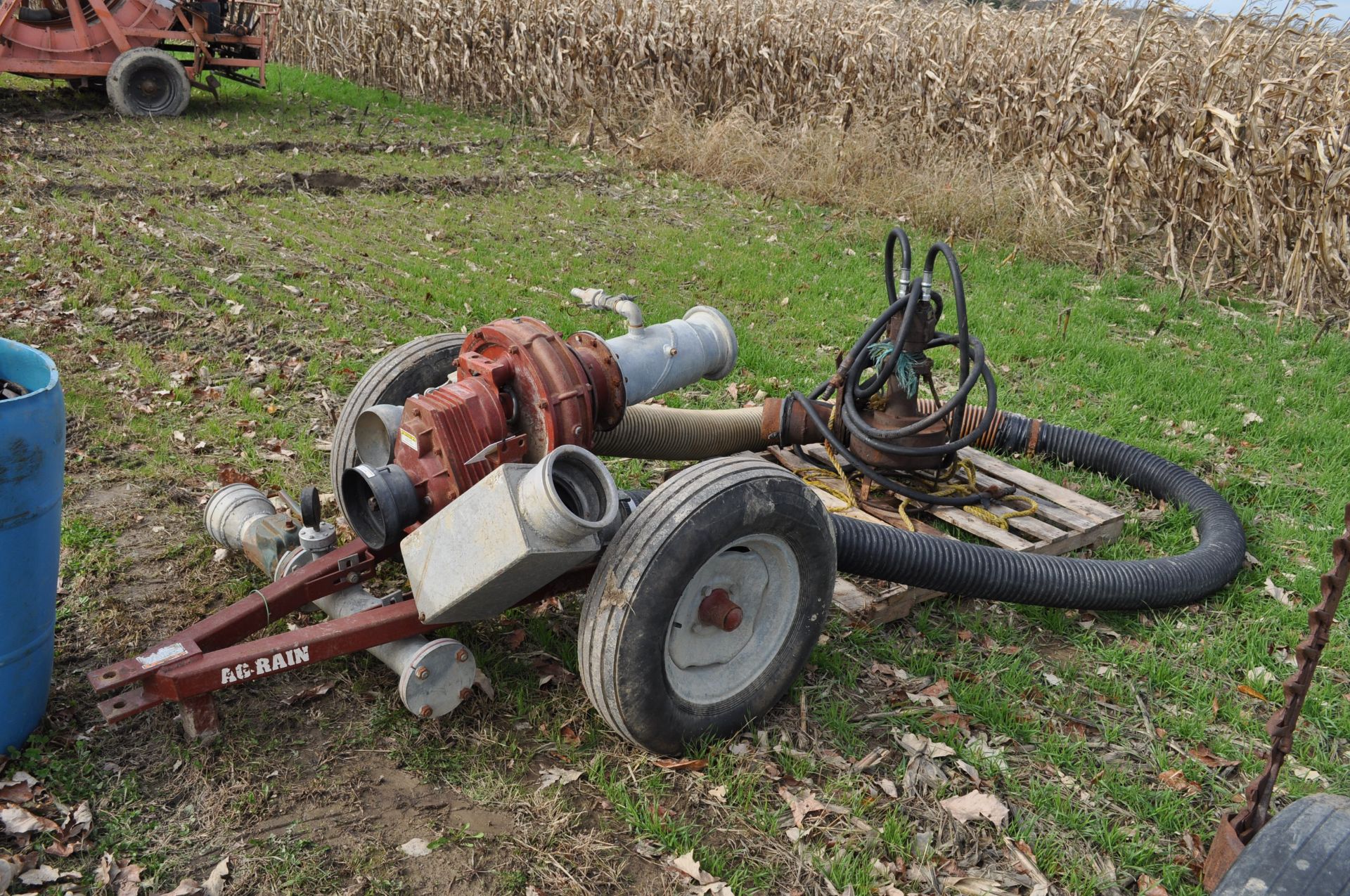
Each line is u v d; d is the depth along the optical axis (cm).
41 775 302
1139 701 386
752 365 691
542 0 1513
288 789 310
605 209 1098
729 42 1402
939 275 951
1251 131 950
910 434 454
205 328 666
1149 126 1000
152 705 299
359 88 1755
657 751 329
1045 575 420
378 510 341
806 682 384
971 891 291
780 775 332
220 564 423
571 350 351
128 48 1284
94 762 312
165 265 770
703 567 326
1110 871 305
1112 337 823
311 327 683
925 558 409
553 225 1017
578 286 829
